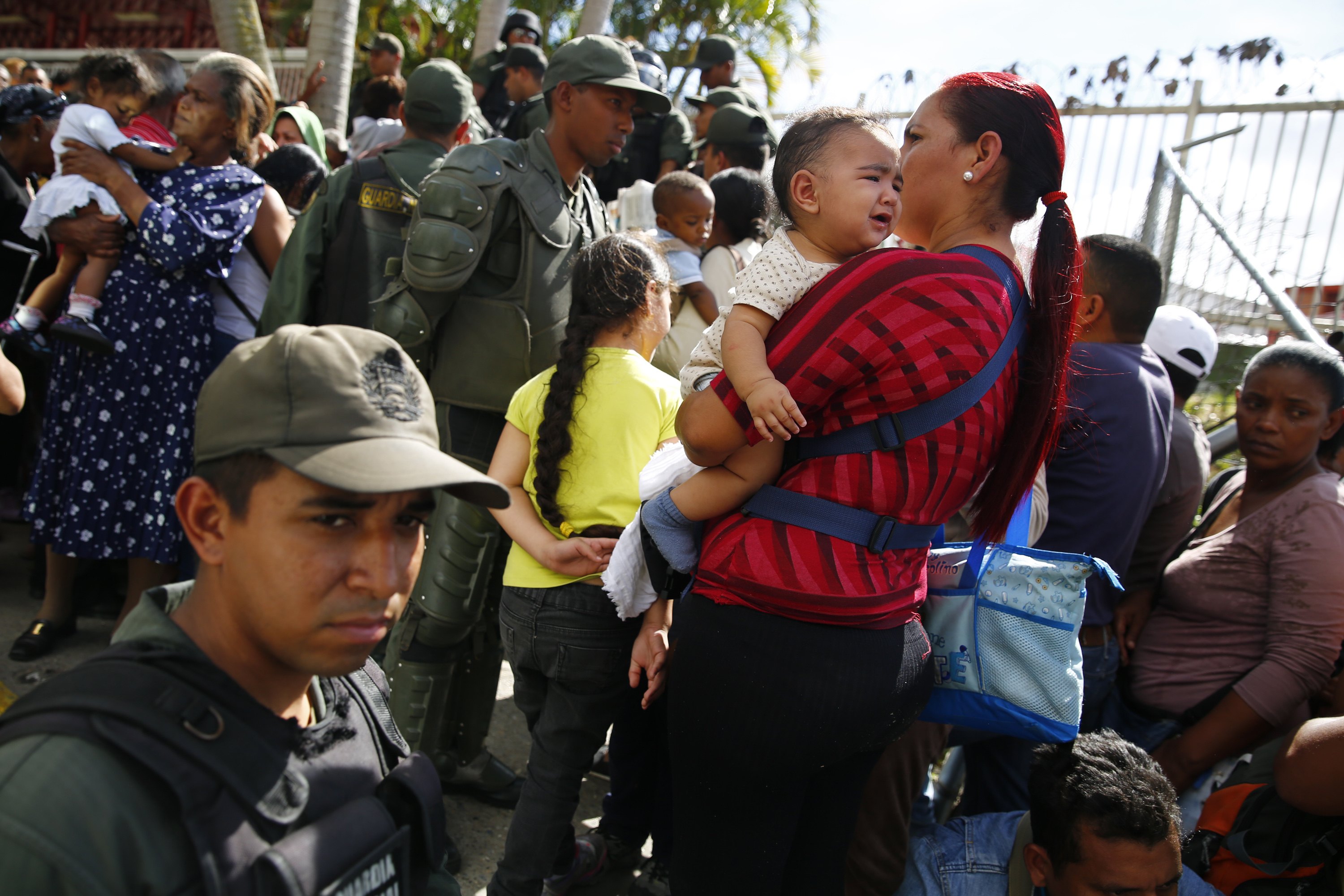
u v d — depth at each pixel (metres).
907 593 1.49
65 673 0.93
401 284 2.61
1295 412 2.24
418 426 1.05
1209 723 2.22
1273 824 1.98
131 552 3.12
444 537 2.45
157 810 0.85
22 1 14.95
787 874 1.64
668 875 2.44
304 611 0.98
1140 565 2.57
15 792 0.81
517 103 6.02
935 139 1.52
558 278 2.68
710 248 3.83
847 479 1.40
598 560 2.03
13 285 3.90
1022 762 2.35
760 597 1.45
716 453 1.45
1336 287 4.52
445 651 2.51
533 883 2.09
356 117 7.73
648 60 5.13
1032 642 1.64
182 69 3.32
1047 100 1.50
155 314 3.09
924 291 1.34
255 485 0.97
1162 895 1.75
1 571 4.07
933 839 2.11
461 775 2.82
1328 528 2.17
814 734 1.44
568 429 2.09
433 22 14.22
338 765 1.08
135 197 2.99
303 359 0.99
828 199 1.49
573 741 2.13
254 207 3.21
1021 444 1.56
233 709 0.96
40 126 3.97
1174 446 2.56
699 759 1.52
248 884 0.88
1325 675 2.16
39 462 3.23
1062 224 1.54
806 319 1.38
